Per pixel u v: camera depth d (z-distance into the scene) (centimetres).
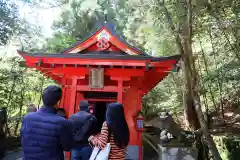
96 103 812
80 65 599
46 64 618
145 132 908
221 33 855
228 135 874
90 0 1140
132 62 572
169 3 766
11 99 898
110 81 639
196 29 841
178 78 1153
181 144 570
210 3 735
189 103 943
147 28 916
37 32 1023
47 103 247
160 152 581
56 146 238
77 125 370
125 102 639
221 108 1126
